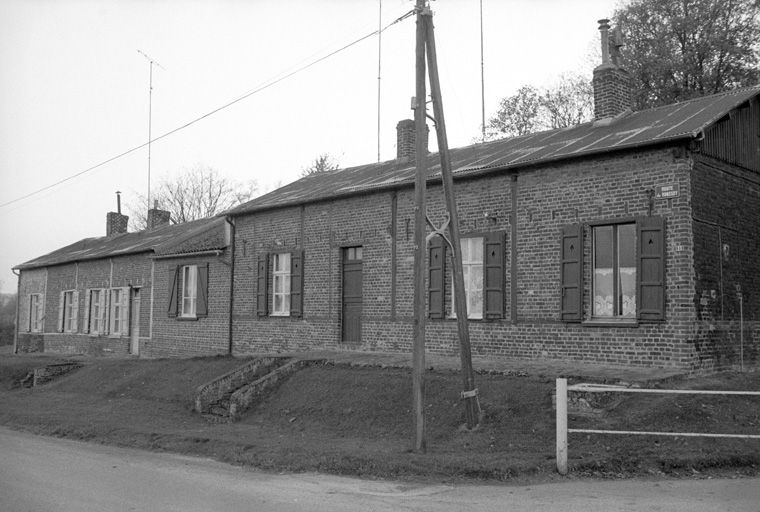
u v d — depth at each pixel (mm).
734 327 14820
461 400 13438
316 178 25891
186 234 28125
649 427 11219
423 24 11898
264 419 15609
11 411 17953
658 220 13984
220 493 8883
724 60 31109
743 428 11172
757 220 15953
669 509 7973
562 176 15562
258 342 22625
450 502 8344
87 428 15000
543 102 39375
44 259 38656
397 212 18812
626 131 15930
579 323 15055
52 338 35594
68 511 7809
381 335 18953
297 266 21438
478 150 20172
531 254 15992
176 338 26188
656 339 13938
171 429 15000
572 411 12242
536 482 9383
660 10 32469
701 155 14188
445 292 17688
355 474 10086
